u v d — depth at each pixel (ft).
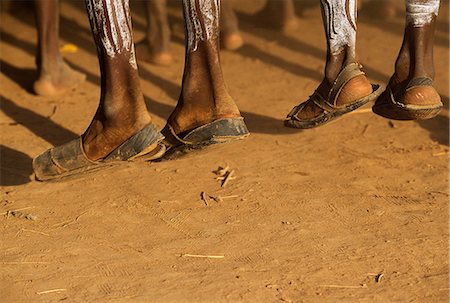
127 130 15.06
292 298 15.14
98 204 18.97
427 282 15.69
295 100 25.72
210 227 17.88
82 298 15.15
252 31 32.78
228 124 15.06
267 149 21.94
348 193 19.40
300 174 20.44
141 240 17.37
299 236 17.43
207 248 16.97
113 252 16.85
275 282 15.66
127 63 14.87
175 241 17.28
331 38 15.87
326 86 16.15
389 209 18.58
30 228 17.90
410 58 16.60
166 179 20.18
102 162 15.49
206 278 15.80
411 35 16.49
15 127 23.68
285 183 19.95
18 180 20.26
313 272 16.03
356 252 16.78
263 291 15.34
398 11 35.40
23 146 22.36
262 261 16.43
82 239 17.40
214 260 16.48
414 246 16.98
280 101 25.61
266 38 31.99
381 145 22.20
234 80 27.50
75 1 38.09
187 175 20.39
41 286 15.57
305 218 18.21
